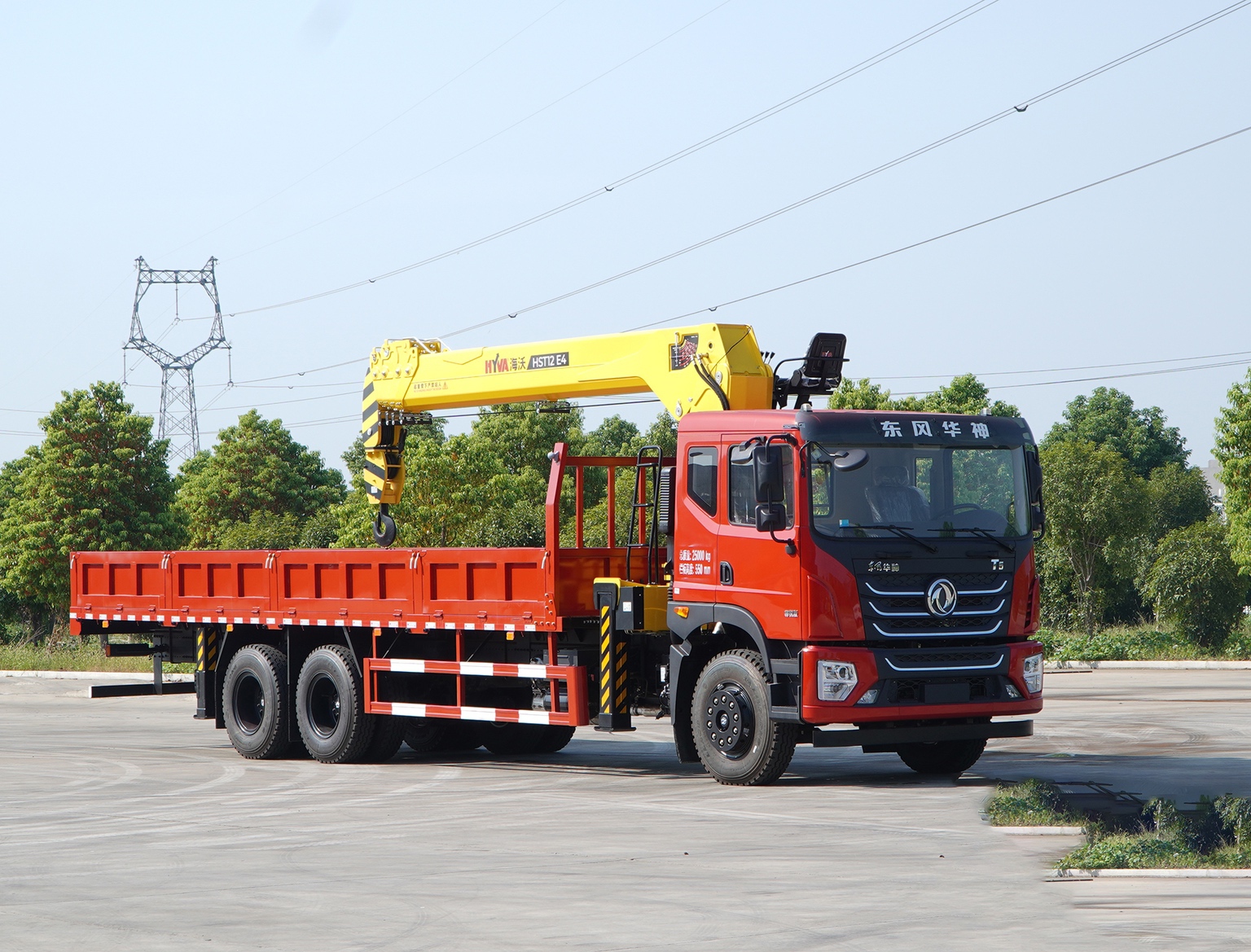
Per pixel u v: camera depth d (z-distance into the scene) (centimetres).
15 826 1110
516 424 7025
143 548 4438
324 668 1596
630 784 1338
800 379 1389
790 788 1254
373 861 926
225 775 1473
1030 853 916
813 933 698
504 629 1434
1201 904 752
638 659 1409
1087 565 4072
